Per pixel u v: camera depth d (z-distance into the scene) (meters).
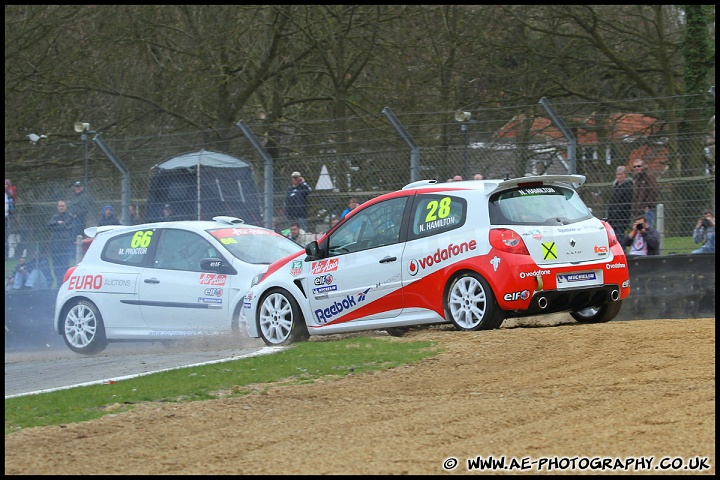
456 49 72.00
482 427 19.94
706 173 44.72
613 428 19.20
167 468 18.05
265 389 25.78
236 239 43.69
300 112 78.75
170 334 43.03
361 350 31.22
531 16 71.94
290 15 72.25
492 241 32.94
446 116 70.25
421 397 23.73
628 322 33.34
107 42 78.19
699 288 43.75
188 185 54.25
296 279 37.81
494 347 29.59
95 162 58.06
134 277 44.38
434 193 35.12
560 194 34.91
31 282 59.03
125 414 23.34
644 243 45.34
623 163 46.25
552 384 24.12
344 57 73.44
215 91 76.12
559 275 33.00
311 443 19.45
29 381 31.78
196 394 25.58
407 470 16.97
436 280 34.19
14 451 20.02
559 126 47.16
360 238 36.59
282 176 52.38
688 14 69.44
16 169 61.69
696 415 19.89
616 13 72.44
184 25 77.88
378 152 50.06
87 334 45.34
